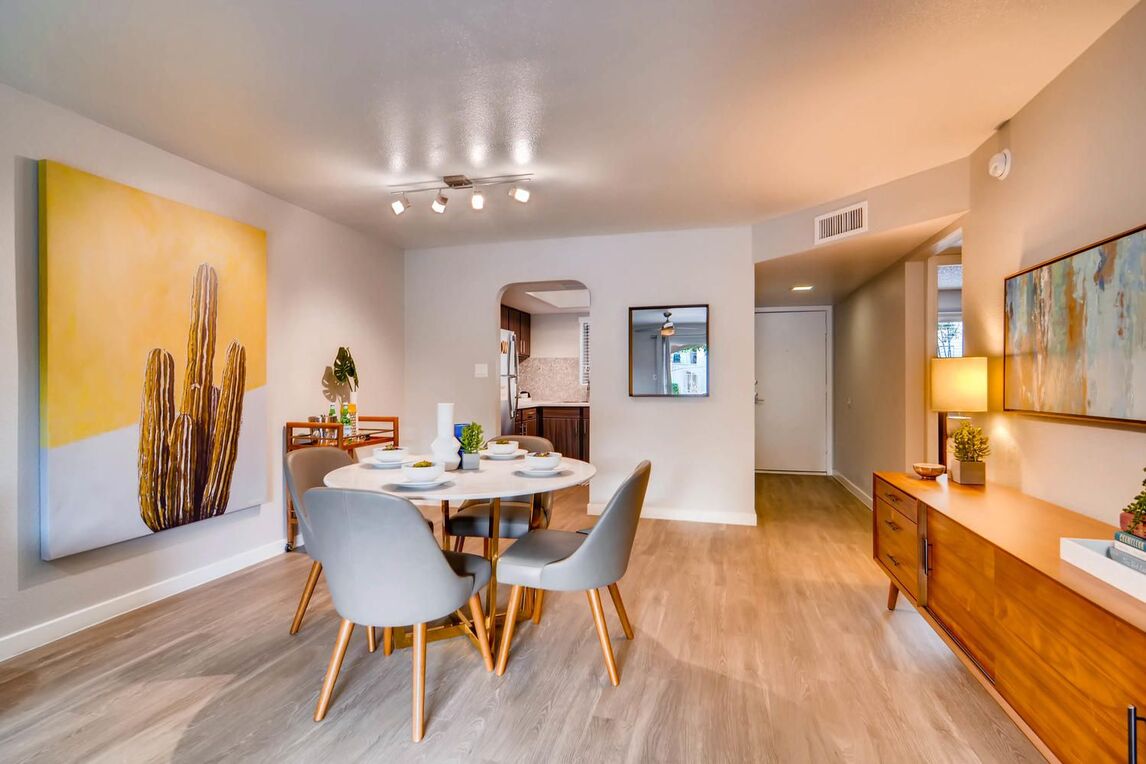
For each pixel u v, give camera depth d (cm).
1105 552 141
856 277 478
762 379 665
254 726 177
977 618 176
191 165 291
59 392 228
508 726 178
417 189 334
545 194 345
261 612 264
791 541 382
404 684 203
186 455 282
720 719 181
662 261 440
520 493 198
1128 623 109
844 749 166
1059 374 202
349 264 422
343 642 181
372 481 216
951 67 203
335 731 175
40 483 228
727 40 186
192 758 162
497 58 197
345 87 216
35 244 226
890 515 259
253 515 333
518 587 209
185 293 283
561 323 759
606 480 455
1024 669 148
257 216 335
